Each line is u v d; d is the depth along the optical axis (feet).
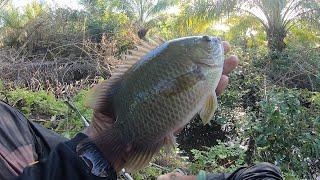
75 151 1.35
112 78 1.35
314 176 8.35
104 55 15.83
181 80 1.27
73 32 19.22
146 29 21.22
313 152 8.47
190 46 1.29
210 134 12.62
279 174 1.77
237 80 14.38
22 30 18.89
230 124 12.89
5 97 8.73
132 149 1.27
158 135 1.27
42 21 19.02
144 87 1.28
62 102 8.06
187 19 17.28
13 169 1.92
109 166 1.27
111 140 1.29
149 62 1.30
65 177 1.32
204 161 6.14
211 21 17.31
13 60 14.80
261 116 10.34
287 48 17.22
